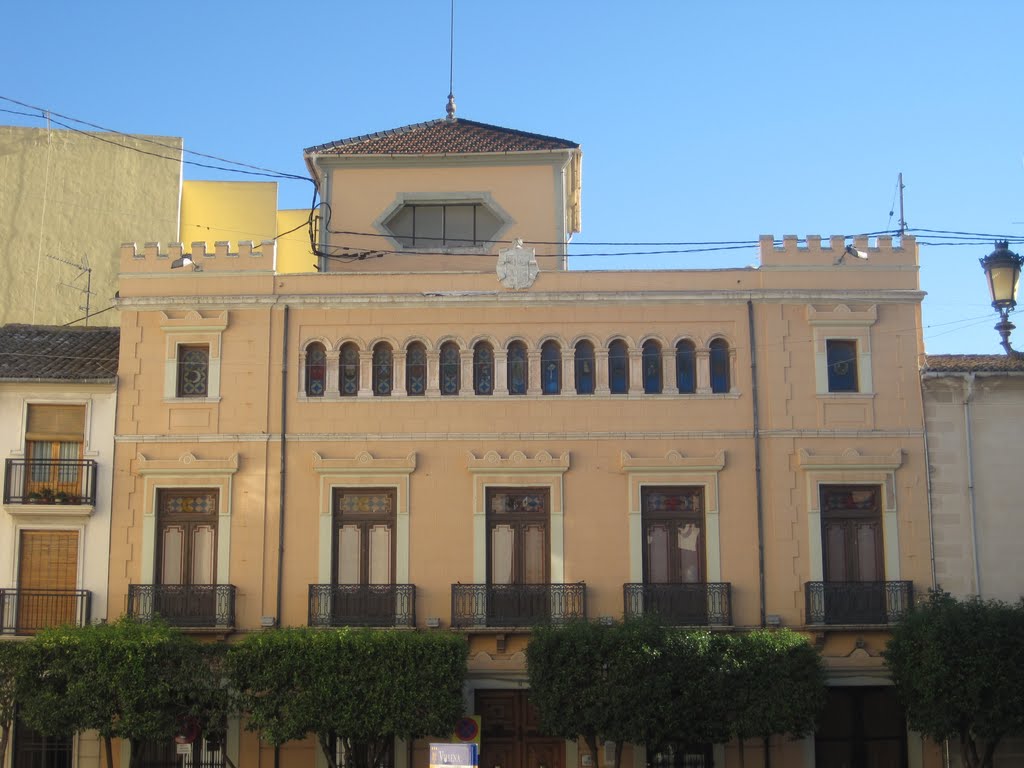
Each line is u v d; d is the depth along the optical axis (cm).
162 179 4378
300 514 3162
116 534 3158
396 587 3108
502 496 3191
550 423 3194
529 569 3159
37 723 2817
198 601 3092
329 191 3569
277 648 2842
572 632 2855
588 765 3067
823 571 3136
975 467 3195
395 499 3180
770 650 2869
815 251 3266
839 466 3166
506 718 3098
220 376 3222
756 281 3256
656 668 2825
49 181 4319
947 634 2820
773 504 3162
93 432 3200
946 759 3055
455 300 3238
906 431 3195
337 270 3509
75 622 3095
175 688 2822
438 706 2834
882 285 3259
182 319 3238
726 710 2859
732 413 3200
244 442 3189
